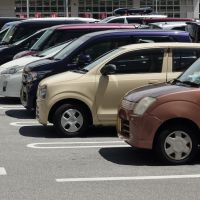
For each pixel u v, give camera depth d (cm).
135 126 933
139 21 3175
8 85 1656
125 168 925
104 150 1073
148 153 1042
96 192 784
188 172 897
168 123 928
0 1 6262
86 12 6350
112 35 1393
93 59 1384
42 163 959
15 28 2438
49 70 1393
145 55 1219
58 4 6281
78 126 1208
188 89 930
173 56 1230
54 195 768
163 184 827
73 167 930
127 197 759
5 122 1415
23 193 778
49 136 1219
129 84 1197
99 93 1192
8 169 914
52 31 1911
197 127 929
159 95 927
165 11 6412
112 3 6369
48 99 1185
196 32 1998
